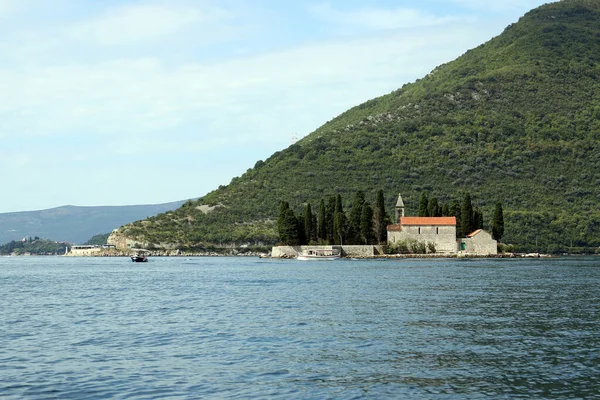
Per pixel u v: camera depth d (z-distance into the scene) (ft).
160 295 315.58
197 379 139.95
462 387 133.39
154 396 128.26
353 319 216.95
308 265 599.16
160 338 187.32
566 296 287.69
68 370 148.97
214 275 469.57
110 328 207.62
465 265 571.69
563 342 176.65
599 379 139.13
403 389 132.05
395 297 284.00
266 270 524.11
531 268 520.01
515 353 162.91
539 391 130.82
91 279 461.37
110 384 136.77
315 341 178.50
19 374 145.69
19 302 291.38
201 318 225.76
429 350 166.30
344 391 130.72
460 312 232.94
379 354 161.99
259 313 235.20
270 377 140.97
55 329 207.31
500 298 279.28
